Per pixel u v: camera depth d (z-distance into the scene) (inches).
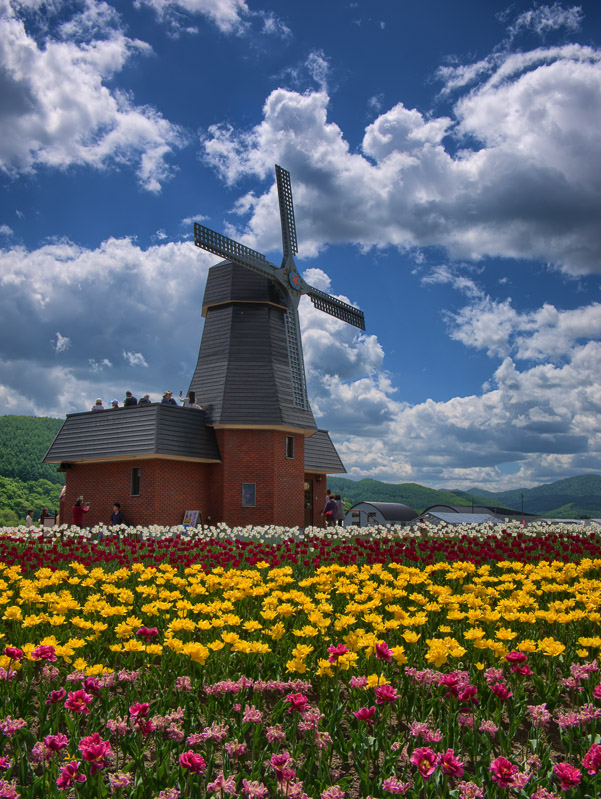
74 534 790.5
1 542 607.2
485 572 403.9
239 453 1259.8
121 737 196.7
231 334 1332.4
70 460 1293.1
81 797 165.3
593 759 158.2
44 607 325.1
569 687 236.5
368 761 180.1
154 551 621.6
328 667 222.1
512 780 154.6
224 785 157.2
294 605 333.1
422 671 225.5
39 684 233.1
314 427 1348.4
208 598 360.2
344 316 1636.3
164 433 1176.2
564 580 393.1
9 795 154.6
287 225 1505.9
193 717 210.1
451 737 195.6
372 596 331.9
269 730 185.9
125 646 241.4
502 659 238.5
